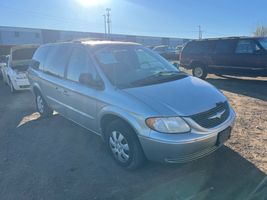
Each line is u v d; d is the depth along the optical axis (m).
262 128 4.93
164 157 3.07
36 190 3.28
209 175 3.38
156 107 3.10
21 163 3.99
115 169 3.66
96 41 4.63
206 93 3.54
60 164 3.90
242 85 9.86
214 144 3.24
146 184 3.28
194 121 3.04
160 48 31.22
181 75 4.20
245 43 10.27
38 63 5.98
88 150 4.30
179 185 3.21
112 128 3.60
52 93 5.22
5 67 10.62
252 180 3.23
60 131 5.24
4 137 5.10
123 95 3.40
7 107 7.49
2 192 3.28
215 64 11.30
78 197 3.11
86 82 3.88
